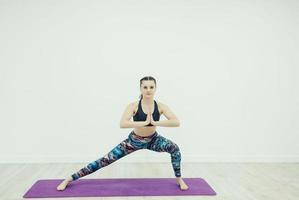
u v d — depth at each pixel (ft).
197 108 13.93
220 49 13.94
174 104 13.88
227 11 13.94
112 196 9.00
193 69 13.88
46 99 13.50
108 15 13.62
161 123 9.40
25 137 13.47
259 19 14.02
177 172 9.89
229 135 14.03
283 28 14.07
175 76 13.83
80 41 13.56
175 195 9.13
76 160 13.60
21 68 13.38
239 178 11.23
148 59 13.75
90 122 13.66
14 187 9.86
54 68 13.50
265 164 13.62
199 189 9.68
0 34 13.28
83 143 13.65
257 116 14.11
